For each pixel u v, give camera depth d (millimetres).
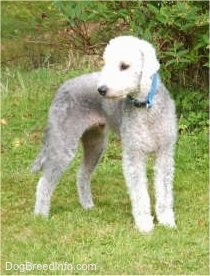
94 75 3348
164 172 3238
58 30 4648
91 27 4477
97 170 3771
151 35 3900
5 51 5324
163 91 3199
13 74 4984
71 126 3305
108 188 3619
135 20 3943
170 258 3021
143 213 3203
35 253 3074
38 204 3342
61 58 5066
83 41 4285
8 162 3895
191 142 3867
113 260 3016
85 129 3330
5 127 4254
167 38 3943
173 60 3816
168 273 2949
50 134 3324
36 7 5656
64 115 3309
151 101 3127
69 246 3111
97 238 3146
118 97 3074
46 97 4551
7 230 3238
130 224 3250
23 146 4035
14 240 3166
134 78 3072
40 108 4430
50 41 5023
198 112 4000
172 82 4141
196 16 3816
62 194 3576
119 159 3883
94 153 3441
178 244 3096
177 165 3727
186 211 3359
